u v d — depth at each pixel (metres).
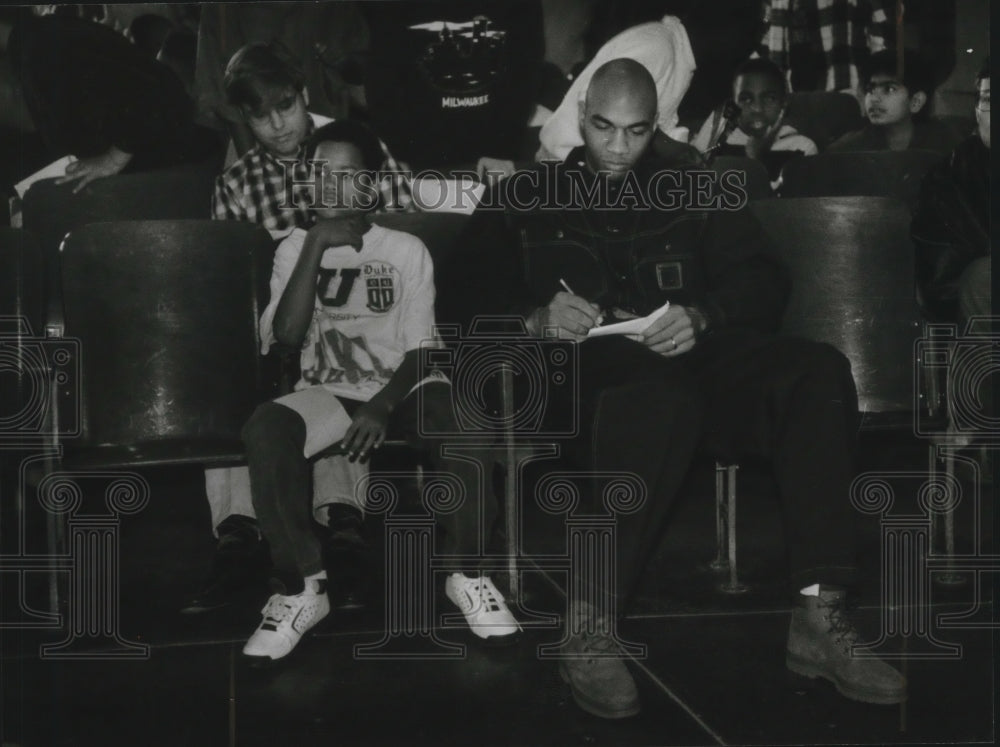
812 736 1.59
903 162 2.15
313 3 2.10
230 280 2.06
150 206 2.11
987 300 2.06
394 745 1.57
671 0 2.10
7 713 1.67
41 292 2.01
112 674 1.81
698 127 2.12
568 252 1.98
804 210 2.10
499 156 2.13
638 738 1.59
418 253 2.07
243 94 2.09
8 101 2.05
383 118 2.12
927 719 1.64
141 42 2.08
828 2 2.12
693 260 1.98
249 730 1.62
